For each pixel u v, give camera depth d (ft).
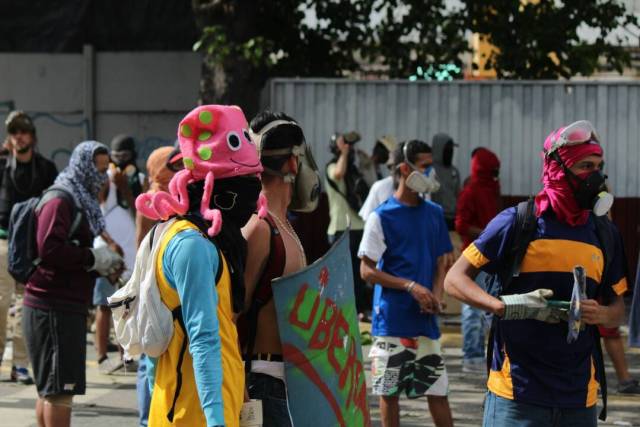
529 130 61.21
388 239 26.02
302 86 61.62
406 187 26.16
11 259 24.79
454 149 61.41
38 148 74.64
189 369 14.87
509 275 18.16
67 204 25.07
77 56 74.13
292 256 16.75
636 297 30.63
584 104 60.90
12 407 33.47
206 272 14.55
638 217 60.54
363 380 17.39
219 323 14.87
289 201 17.46
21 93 74.38
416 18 71.51
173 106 74.02
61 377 24.47
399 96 61.36
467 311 39.60
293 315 15.98
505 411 18.07
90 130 74.38
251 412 15.76
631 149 60.70
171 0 73.05
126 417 32.27
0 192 36.29
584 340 17.99
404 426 31.07
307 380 16.14
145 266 15.11
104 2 73.56
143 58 73.92
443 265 26.55
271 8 72.33
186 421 14.80
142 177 46.42
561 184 17.76
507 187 61.26
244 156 15.44
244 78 61.87
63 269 24.64
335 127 61.52
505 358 18.11
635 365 41.34
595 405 18.31
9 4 73.56
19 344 36.83
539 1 70.69
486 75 77.15
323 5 72.54
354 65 74.18
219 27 61.77
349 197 52.19
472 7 70.23
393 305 25.90
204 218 14.98
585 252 17.98
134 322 15.17
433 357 26.02
